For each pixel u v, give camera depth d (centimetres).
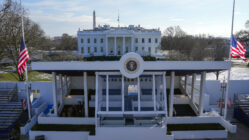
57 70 1953
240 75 5459
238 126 2277
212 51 6938
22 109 2478
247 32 8019
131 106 2342
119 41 8650
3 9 4141
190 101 2639
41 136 1870
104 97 2527
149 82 2881
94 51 8731
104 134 1822
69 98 2677
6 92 2845
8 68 5725
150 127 1833
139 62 1880
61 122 2094
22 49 2052
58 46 13575
